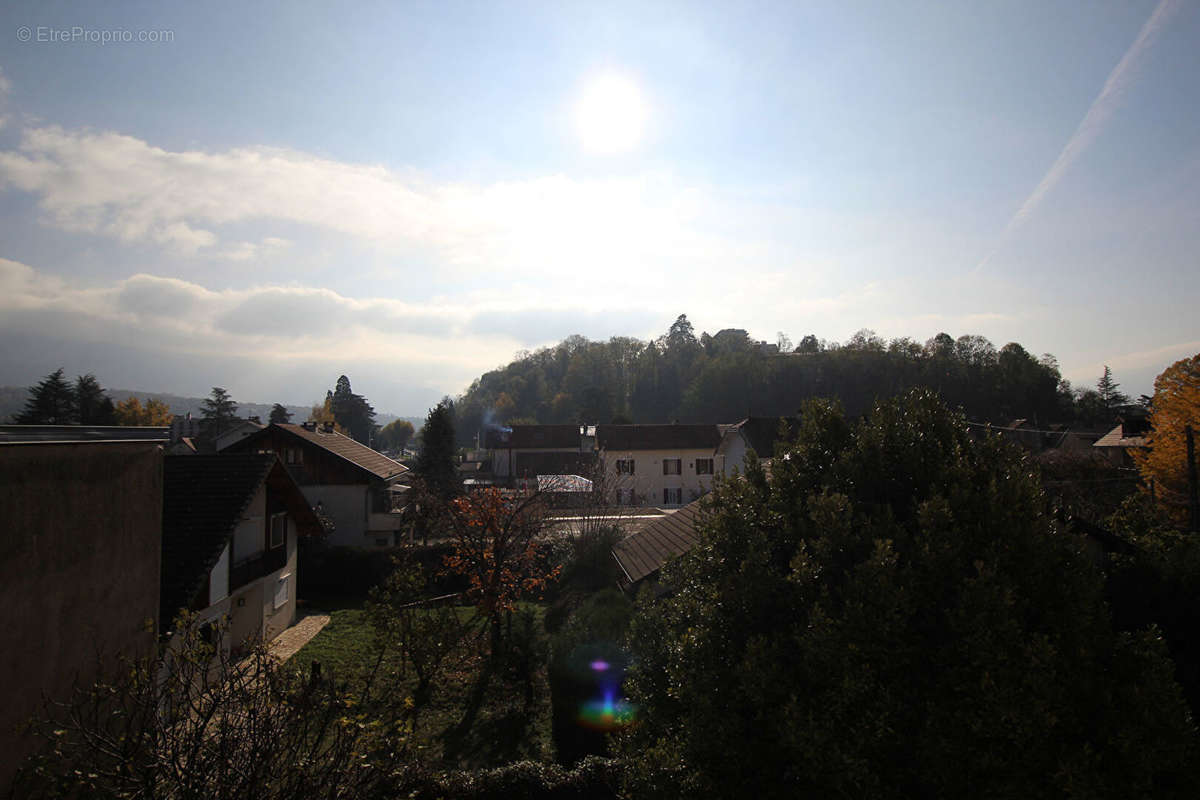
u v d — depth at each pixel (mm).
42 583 6559
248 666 5859
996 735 5047
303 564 25641
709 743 5949
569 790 8797
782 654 5918
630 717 8469
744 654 5945
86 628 7238
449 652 15359
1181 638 7598
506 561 18188
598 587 20984
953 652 5371
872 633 5480
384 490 33969
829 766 5246
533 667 15555
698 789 6008
